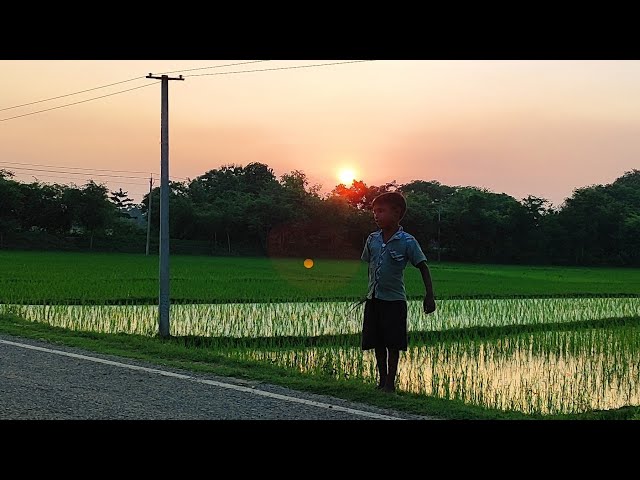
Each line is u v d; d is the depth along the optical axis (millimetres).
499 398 8570
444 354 12008
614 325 16922
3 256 45438
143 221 91188
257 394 6723
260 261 54781
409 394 7312
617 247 80875
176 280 27672
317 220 75875
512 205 79938
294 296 21547
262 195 80938
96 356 8719
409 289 27891
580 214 80500
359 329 14062
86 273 29922
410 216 77688
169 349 9664
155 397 6457
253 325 14477
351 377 9117
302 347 11680
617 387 9695
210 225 73562
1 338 10047
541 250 80000
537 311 19625
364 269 45594
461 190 104188
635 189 109062
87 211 67875
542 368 11070
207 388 6934
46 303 17609
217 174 104750
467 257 80062
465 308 19781
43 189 68625
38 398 6238
